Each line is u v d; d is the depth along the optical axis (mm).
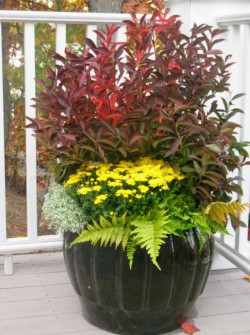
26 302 2053
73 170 1833
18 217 4844
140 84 1654
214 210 1667
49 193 1879
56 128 1706
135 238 1597
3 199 2275
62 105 1659
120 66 1697
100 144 1657
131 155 1751
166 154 1605
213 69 1790
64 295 2121
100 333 1822
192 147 1679
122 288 1694
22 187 5250
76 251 1754
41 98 1765
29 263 2451
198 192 1718
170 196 1664
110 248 1667
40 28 4504
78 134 1696
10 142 4902
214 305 2043
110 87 1668
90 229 1636
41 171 4379
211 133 1703
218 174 1663
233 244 2326
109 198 1646
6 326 1861
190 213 1682
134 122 1672
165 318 1791
